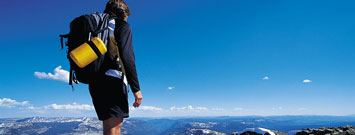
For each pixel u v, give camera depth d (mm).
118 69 2127
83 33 2078
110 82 2049
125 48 2146
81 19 2113
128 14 2623
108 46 2113
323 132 6207
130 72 2135
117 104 2041
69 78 2133
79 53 1901
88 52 1919
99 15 2219
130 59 2152
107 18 2229
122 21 2322
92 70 2021
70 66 2125
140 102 2219
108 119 2006
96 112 2127
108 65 2074
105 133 2014
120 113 2045
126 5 2600
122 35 2188
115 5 2457
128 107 2176
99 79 2066
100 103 2053
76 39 2115
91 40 1990
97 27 2113
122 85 2105
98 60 2014
